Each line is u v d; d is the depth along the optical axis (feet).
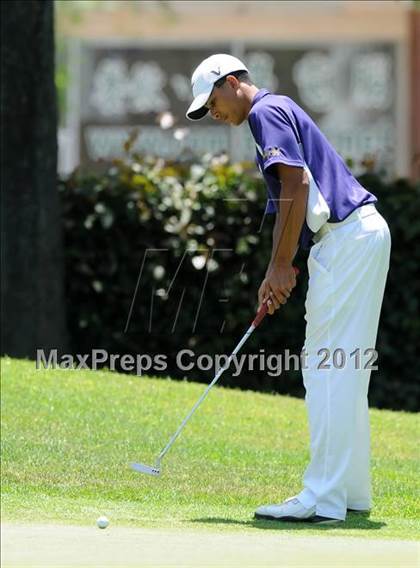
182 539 64.44
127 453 87.71
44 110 127.54
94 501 75.20
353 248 69.67
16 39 126.11
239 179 127.54
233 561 59.31
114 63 226.38
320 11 223.71
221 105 72.38
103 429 94.12
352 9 223.10
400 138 222.48
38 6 126.31
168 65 225.56
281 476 83.97
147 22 225.97
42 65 127.13
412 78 221.87
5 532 65.67
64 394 103.60
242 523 69.51
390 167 219.41
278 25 224.12
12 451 86.02
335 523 69.62
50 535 65.00
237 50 224.53
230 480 82.17
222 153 132.46
